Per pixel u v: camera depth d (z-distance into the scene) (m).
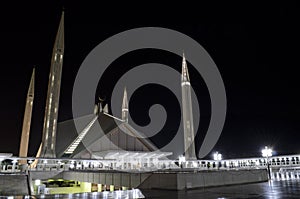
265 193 10.79
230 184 14.66
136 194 11.07
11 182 14.57
